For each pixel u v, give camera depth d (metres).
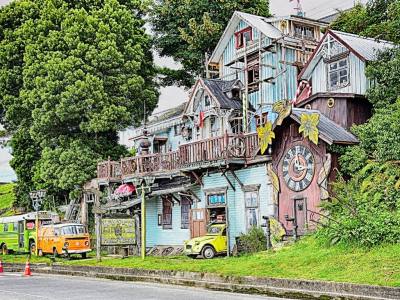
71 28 38.97
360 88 26.98
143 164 33.19
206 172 30.12
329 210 22.33
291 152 25.28
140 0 45.78
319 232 21.33
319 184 23.83
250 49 36.31
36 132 40.25
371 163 22.47
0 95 42.97
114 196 35.03
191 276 20.58
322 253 19.22
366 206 20.77
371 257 17.50
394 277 15.28
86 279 23.75
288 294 16.53
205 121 35.25
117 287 19.95
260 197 27.25
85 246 32.62
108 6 40.88
